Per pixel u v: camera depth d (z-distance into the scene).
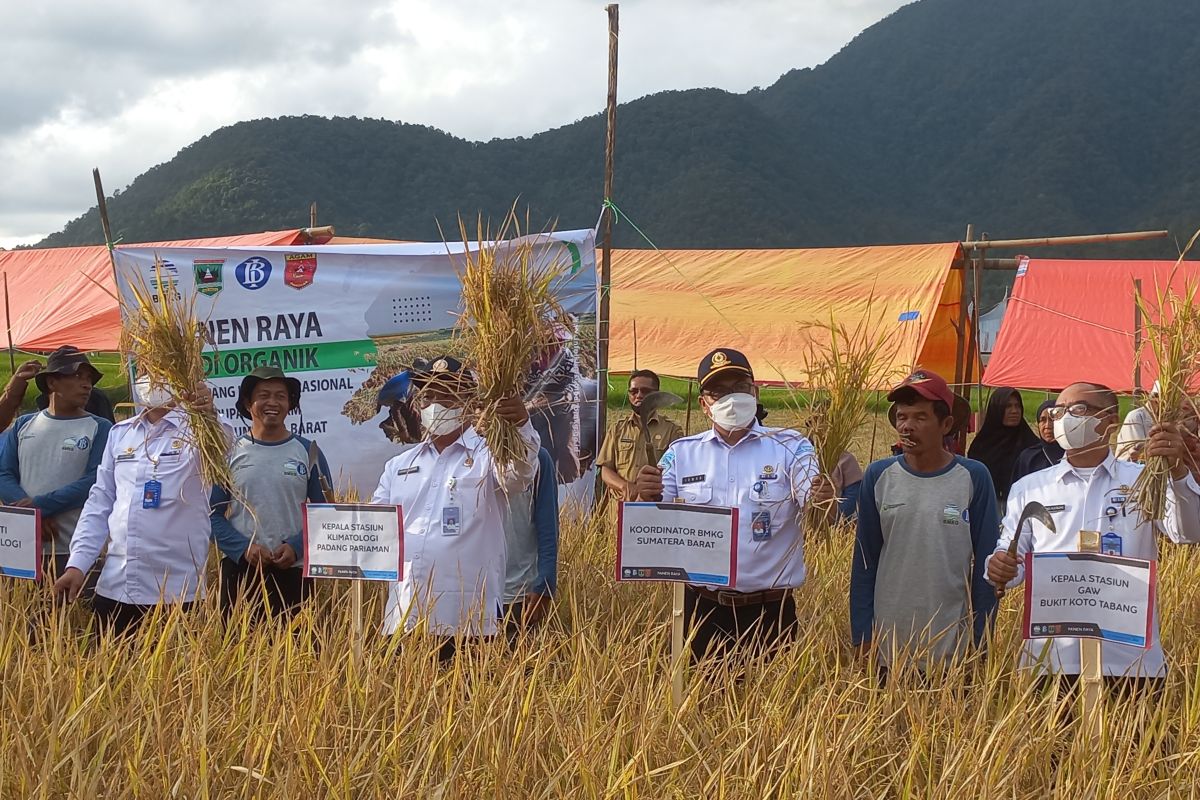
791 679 4.70
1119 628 4.16
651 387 8.38
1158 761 4.16
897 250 16.05
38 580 6.40
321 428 9.02
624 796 3.65
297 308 8.98
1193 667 5.06
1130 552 4.70
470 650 4.76
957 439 8.82
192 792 3.59
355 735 3.97
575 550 7.19
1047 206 180.12
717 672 4.80
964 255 15.61
